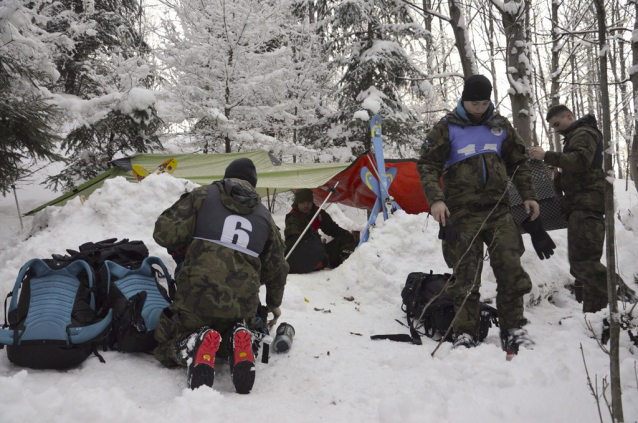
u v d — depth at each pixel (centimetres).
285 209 1366
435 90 1365
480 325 318
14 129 462
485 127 303
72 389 216
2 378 191
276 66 1165
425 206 691
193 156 766
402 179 657
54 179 948
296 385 241
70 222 393
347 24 1304
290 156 1355
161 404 210
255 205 267
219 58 1086
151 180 421
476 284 293
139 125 906
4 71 484
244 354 229
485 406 203
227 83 1073
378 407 201
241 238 256
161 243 257
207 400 203
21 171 522
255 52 1182
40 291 257
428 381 231
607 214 151
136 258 317
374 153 584
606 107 149
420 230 480
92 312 265
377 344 311
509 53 671
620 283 335
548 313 398
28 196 1070
